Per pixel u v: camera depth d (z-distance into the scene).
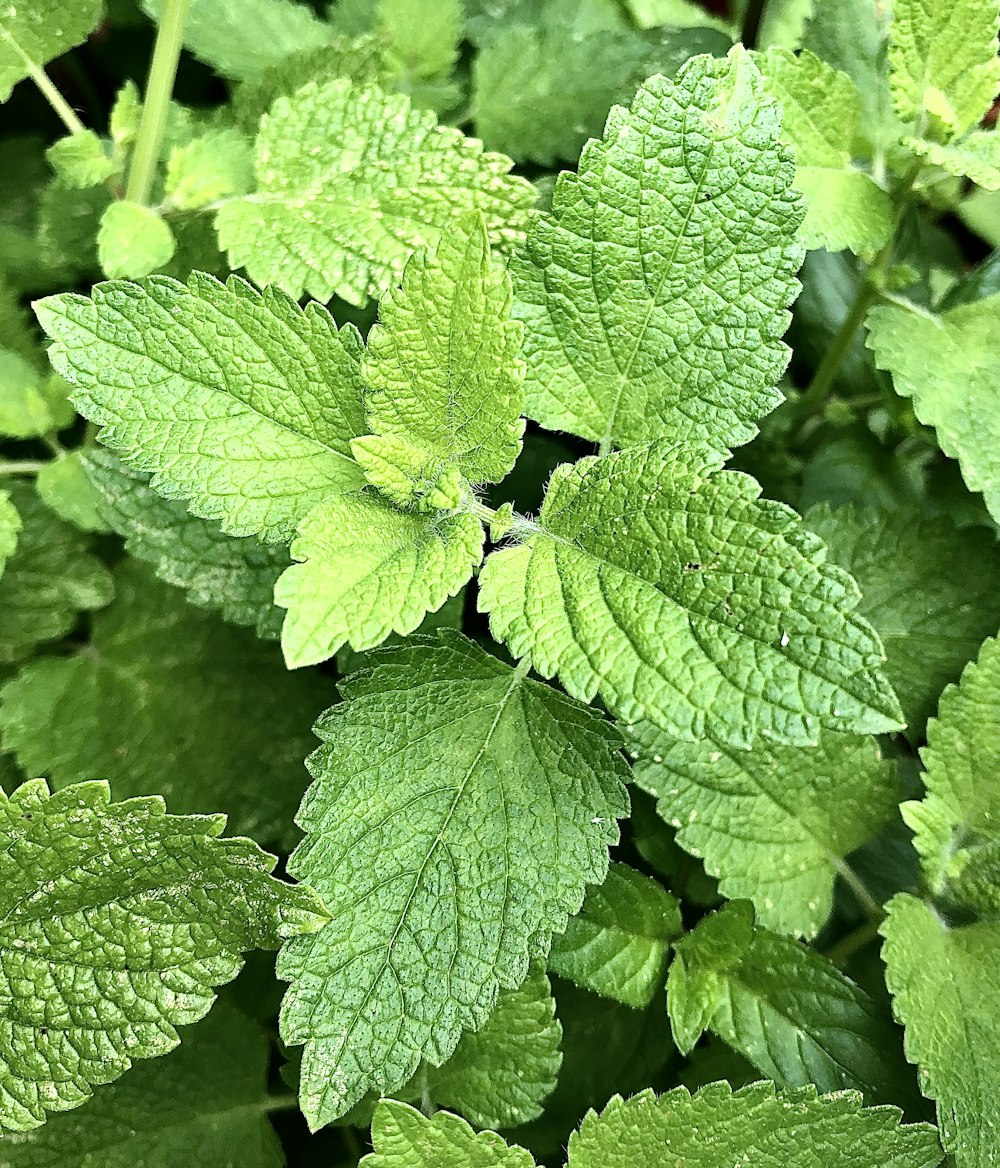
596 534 0.15
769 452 0.23
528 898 0.15
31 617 0.21
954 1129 0.16
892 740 0.21
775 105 0.16
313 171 0.18
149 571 0.22
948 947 0.18
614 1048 0.19
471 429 0.15
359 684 0.16
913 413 0.21
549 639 0.14
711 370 0.16
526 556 0.15
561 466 0.16
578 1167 0.16
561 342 0.16
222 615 0.20
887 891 0.20
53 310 0.15
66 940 0.15
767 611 0.13
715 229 0.16
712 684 0.13
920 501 0.22
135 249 0.18
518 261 0.16
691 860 0.19
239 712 0.21
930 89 0.19
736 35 0.26
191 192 0.19
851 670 0.13
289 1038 0.14
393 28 0.22
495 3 0.25
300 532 0.14
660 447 0.15
